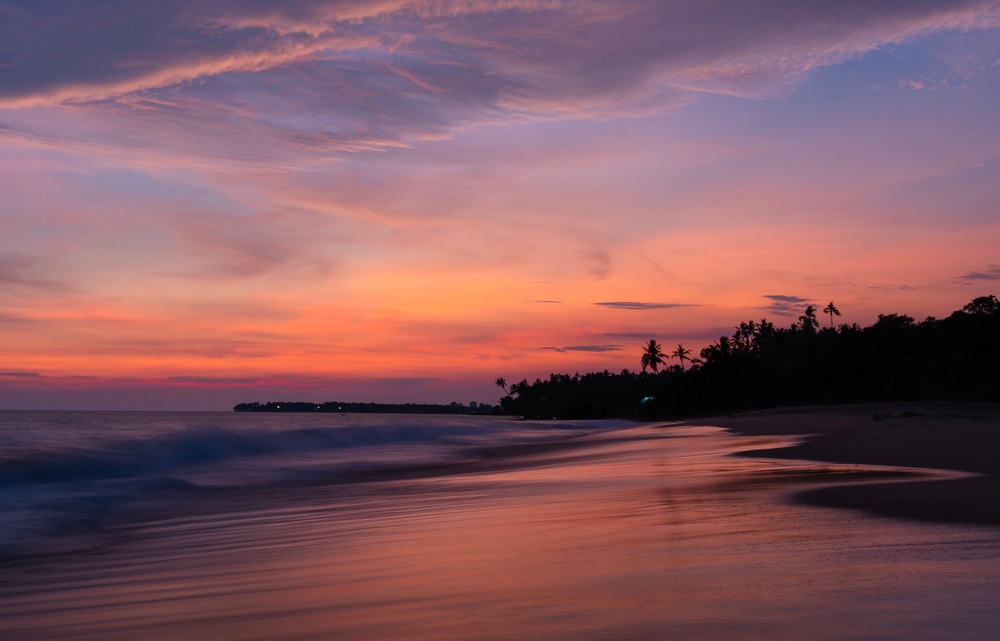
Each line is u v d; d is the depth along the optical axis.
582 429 68.19
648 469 15.51
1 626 5.41
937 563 4.96
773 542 6.03
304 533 9.29
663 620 3.82
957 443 18.69
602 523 7.83
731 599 4.19
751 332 139.88
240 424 66.62
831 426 35.97
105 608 5.76
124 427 44.25
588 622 3.89
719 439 28.67
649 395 163.38
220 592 5.94
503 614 4.23
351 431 37.38
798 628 3.53
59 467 19.41
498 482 14.88
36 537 10.77
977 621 3.54
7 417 95.62
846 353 94.94
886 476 11.38
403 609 4.61
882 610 3.80
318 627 4.36
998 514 7.10
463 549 6.84
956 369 84.50
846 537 6.10
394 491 14.53
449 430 47.88
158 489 16.59
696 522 7.41
